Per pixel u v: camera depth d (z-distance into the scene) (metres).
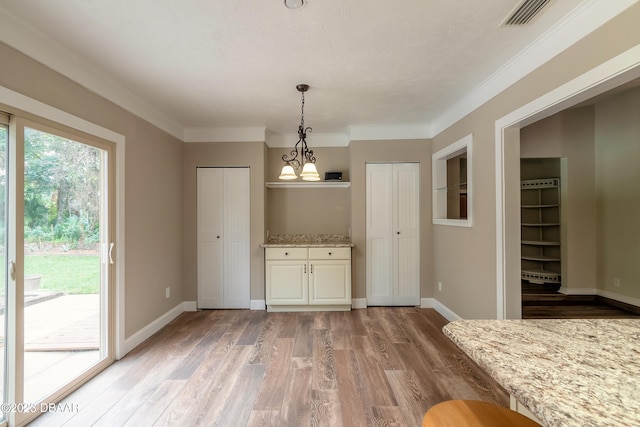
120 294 2.54
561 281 4.23
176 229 3.65
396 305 3.89
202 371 2.30
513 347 0.91
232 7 1.59
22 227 1.76
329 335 2.98
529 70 2.06
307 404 1.89
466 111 2.92
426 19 1.71
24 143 1.78
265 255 3.74
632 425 0.57
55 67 1.95
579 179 4.09
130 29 1.78
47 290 1.94
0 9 1.58
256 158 3.87
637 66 1.39
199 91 2.70
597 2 1.55
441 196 3.75
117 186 2.54
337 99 2.94
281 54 2.09
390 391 2.03
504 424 0.87
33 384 1.83
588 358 0.84
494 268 2.50
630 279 3.68
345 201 4.29
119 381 2.17
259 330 3.13
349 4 1.58
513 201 2.38
